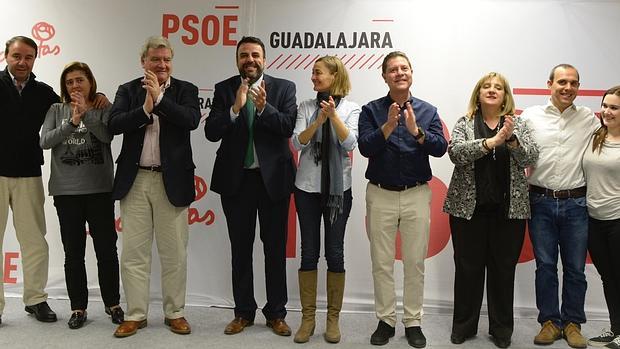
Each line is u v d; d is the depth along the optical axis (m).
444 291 3.25
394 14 3.26
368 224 2.71
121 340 2.61
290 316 3.12
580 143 2.70
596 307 3.18
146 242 2.73
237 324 2.77
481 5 3.22
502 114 2.64
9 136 2.79
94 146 2.80
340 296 2.66
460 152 2.53
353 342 2.66
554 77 2.73
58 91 3.38
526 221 2.80
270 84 2.78
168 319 2.80
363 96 3.27
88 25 3.36
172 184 2.65
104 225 2.84
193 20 3.33
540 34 3.20
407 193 2.60
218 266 3.33
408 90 2.65
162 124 2.67
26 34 3.38
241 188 2.71
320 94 2.70
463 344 2.66
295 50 3.30
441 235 3.26
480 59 3.22
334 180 2.55
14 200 2.86
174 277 2.75
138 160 2.65
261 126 2.63
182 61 3.34
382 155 2.59
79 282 2.82
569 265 2.70
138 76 3.35
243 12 3.31
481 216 2.64
